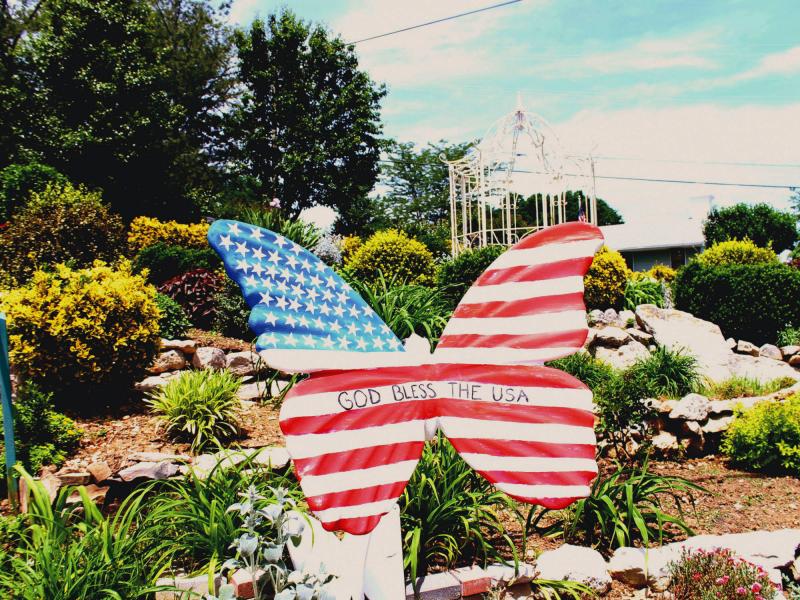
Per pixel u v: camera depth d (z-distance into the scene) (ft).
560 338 8.50
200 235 55.93
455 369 8.56
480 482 15.26
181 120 87.35
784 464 20.83
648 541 14.78
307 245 32.94
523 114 50.98
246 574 11.61
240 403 20.63
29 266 34.22
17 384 20.22
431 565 13.25
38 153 66.74
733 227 108.58
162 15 100.89
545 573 13.33
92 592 10.44
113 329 21.13
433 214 164.66
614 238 122.93
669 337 34.96
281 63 106.22
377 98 112.16
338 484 7.69
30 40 70.38
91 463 16.78
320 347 8.03
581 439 8.33
